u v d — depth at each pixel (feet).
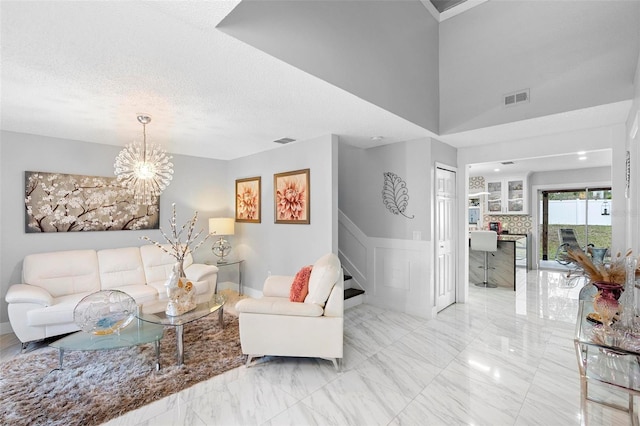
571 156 17.01
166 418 6.44
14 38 5.43
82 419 6.37
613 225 10.72
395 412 6.65
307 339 8.31
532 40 10.36
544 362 8.89
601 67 9.09
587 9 9.33
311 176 12.91
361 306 14.43
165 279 13.66
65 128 11.10
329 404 6.93
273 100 8.54
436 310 13.15
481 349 9.76
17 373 8.14
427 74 11.78
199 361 8.81
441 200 13.65
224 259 17.56
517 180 23.22
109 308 8.31
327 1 7.54
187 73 6.90
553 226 24.00
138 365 8.55
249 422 6.32
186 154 16.15
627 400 6.97
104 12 4.77
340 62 7.86
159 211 15.21
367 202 14.97
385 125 11.05
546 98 10.07
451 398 7.17
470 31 11.80
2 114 9.48
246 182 16.44
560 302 14.92
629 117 9.50
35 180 11.78
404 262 13.51
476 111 11.62
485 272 18.52
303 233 13.34
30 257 11.00
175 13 4.84
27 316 9.36
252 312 8.49
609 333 5.39
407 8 10.71
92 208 13.10
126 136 12.30
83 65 6.48
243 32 5.70
